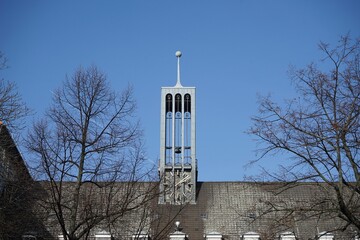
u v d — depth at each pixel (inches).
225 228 2185.0
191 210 2268.7
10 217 1311.5
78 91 1243.2
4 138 1363.2
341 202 1014.4
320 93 1090.1
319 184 1086.4
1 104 1384.1
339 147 1053.8
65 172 1138.7
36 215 1231.5
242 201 2306.8
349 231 1307.8
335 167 1061.1
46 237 1337.4
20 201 1289.4
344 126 1042.7
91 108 1230.3
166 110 2438.5
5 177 1330.0
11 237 1373.0
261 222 2138.3
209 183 2422.5
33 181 1229.7
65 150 1154.0
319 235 1117.1
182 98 2440.9
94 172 1173.7
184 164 2348.7
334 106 1079.0
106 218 1136.2
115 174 1196.5
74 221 1118.4
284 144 1088.8
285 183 1097.4
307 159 1074.7
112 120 1246.3
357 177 1045.2
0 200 1302.9
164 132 2390.5
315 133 1077.1
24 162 1184.8
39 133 1159.6
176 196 2299.5
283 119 1098.7
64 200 1254.3
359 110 1063.0
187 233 2172.7
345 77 1088.8
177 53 2497.5
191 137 2393.0
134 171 1381.6
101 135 1219.9
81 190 1302.9
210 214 2252.7
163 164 2341.3
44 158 1124.5
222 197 2335.1
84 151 1181.1
